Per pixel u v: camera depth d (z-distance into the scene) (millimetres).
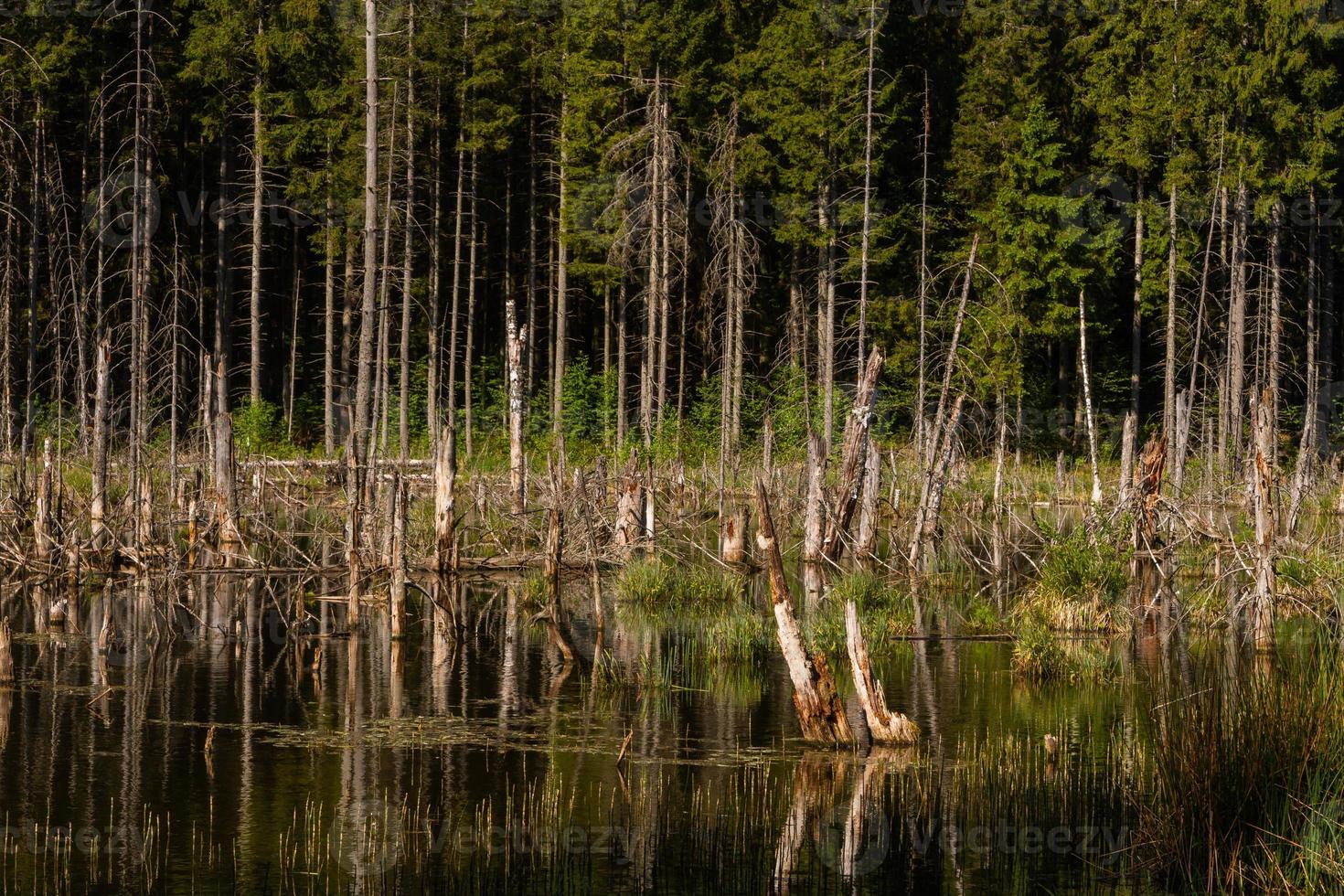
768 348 61594
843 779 12906
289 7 46562
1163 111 51562
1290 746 10156
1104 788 12375
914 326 52000
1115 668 18375
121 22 48219
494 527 31172
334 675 17609
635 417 55094
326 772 13094
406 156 49156
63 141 53469
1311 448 40844
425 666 18344
